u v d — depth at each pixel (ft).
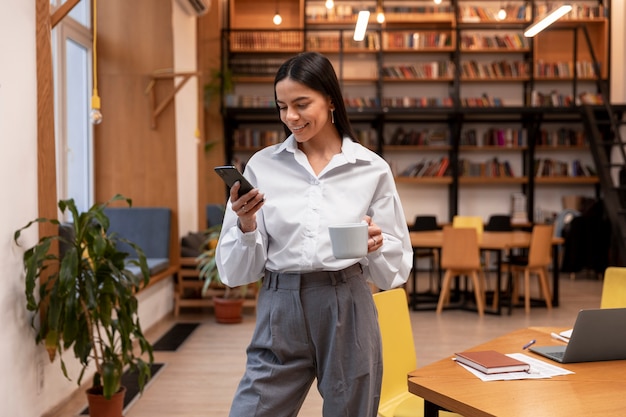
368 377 5.29
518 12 32.73
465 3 33.68
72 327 10.05
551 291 26.32
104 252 10.73
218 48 31.09
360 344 5.25
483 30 33.27
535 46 32.55
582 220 29.25
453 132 32.78
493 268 33.42
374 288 16.07
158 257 19.98
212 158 31.42
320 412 11.73
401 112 31.09
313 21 32.55
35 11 10.40
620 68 32.86
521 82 33.47
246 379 5.44
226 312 19.86
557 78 32.58
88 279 10.15
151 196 20.36
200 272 20.01
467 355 6.28
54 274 10.32
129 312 10.80
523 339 7.39
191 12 24.36
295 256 5.23
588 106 26.53
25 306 10.11
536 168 33.30
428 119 33.37
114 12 19.97
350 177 5.42
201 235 23.30
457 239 20.68
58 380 11.66
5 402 9.43
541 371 5.97
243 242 5.14
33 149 10.37
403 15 32.48
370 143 33.17
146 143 20.20
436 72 32.53
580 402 5.07
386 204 5.57
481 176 33.17
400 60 33.60
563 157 33.91
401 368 7.87
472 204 34.04
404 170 33.88
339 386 5.24
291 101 5.19
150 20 19.95
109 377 10.30
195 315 21.43
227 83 30.76
